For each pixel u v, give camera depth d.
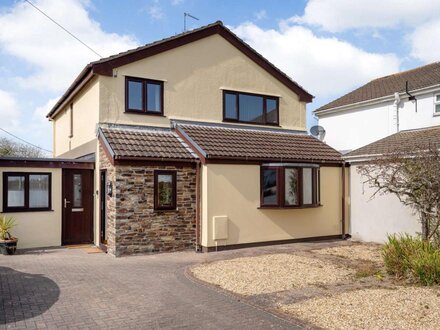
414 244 8.59
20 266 9.52
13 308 6.36
